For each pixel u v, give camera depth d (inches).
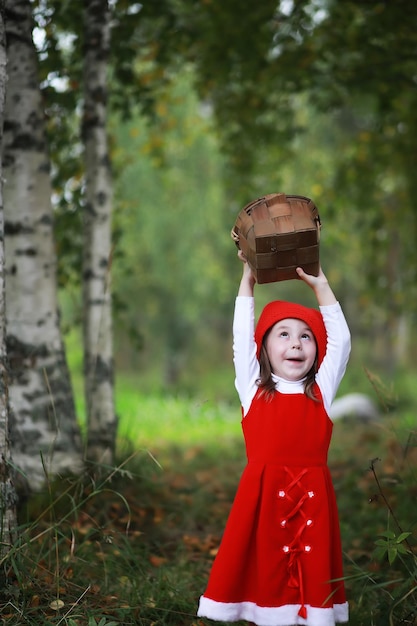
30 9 214.1
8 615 142.0
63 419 214.8
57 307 219.1
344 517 238.4
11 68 212.8
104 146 244.2
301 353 141.6
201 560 200.8
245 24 328.8
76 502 204.5
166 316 895.1
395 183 466.6
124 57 297.7
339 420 520.7
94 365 241.1
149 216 661.9
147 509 230.8
